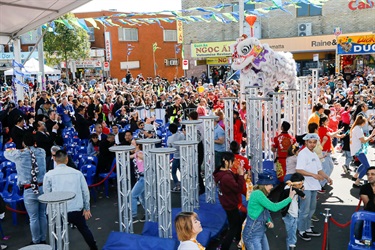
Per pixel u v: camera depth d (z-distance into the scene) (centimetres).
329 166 1008
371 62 3183
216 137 993
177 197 1016
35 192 696
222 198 657
